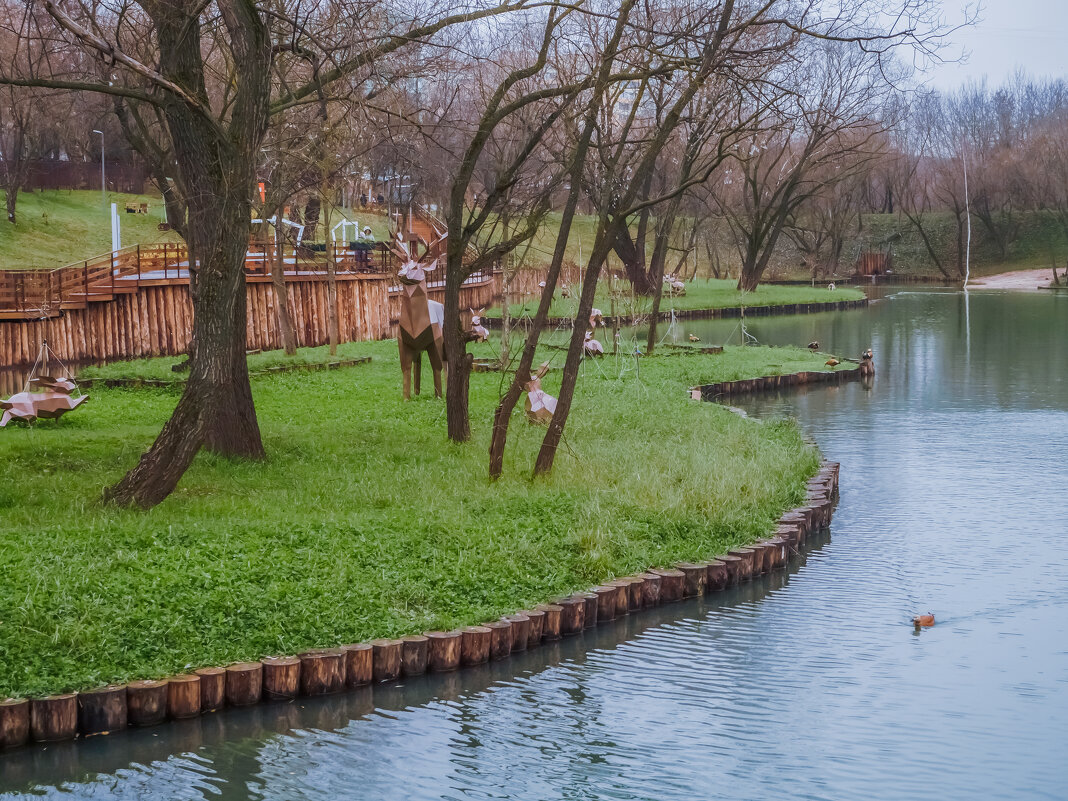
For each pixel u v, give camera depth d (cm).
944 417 2733
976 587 1388
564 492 1531
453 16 1711
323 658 1021
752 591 1379
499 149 2469
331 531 1276
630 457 1797
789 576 1441
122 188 6562
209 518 1348
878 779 889
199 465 1673
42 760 892
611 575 1305
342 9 1675
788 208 7131
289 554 1194
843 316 6181
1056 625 1248
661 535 1441
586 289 1619
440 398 2575
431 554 1249
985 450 2286
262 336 3847
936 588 1386
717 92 1978
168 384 2825
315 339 4138
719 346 4197
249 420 1758
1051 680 1093
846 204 9588
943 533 1644
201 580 1100
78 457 1717
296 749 934
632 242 5628
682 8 1942
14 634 969
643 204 1595
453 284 1877
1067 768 902
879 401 3031
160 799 845
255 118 1434
